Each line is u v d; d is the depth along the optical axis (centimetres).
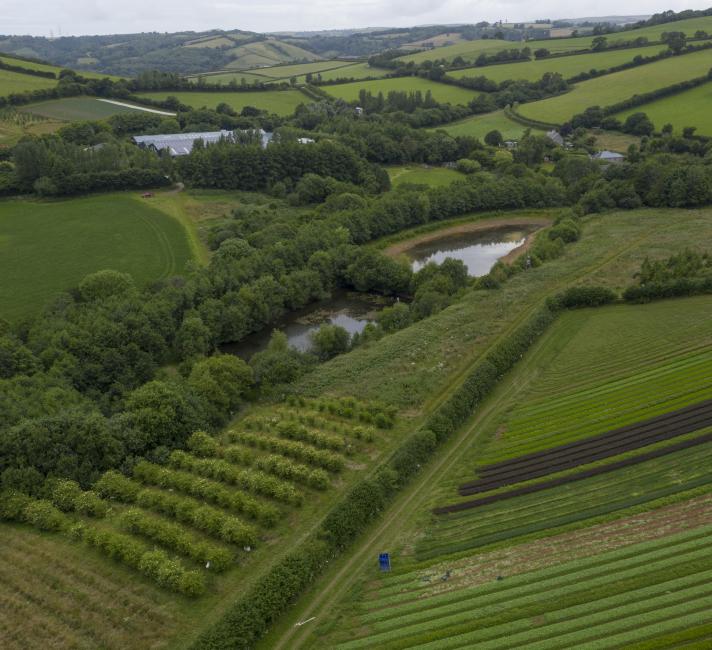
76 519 5600
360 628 4488
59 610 4638
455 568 4978
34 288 11844
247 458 6394
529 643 4147
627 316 9525
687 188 15175
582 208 15788
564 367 8262
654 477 5762
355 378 8138
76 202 16512
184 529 5481
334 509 5497
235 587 4838
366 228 15038
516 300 10288
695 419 6569
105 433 6253
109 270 11138
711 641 3850
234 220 15138
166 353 9450
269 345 9431
